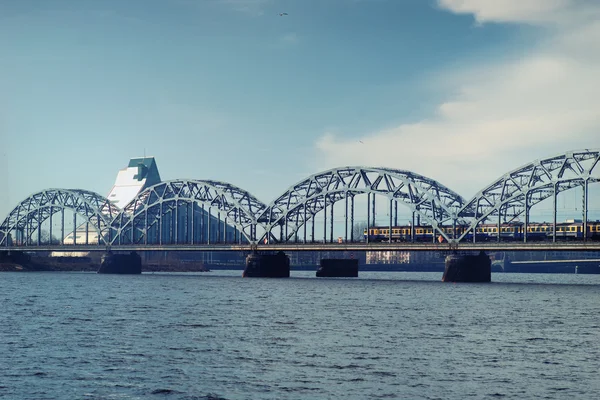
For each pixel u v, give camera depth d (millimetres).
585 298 148500
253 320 104250
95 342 82562
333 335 88812
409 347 79938
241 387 61719
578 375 66500
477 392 60531
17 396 58844
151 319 105188
